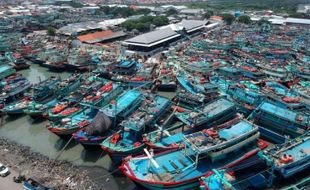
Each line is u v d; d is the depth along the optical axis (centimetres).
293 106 8638
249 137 6506
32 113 8812
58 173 6588
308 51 15275
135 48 16488
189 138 6178
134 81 11119
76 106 8988
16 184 6031
